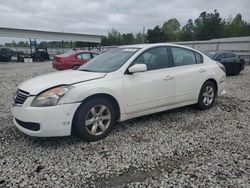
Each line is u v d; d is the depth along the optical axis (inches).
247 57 1014.4
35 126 141.1
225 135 170.6
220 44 1182.9
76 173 121.6
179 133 173.2
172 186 111.3
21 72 605.0
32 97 141.9
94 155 139.6
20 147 149.2
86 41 1889.8
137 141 159.0
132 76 171.2
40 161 132.6
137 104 173.9
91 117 154.9
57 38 1742.1
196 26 3053.6
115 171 124.0
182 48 210.5
